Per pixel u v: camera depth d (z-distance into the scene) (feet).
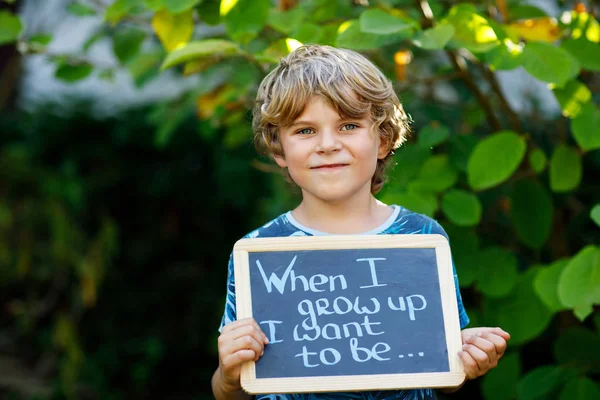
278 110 5.45
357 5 9.29
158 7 7.34
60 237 14.65
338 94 5.32
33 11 16.62
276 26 7.97
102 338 15.66
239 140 11.34
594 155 10.48
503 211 9.89
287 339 5.37
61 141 15.88
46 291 15.76
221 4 7.34
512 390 8.35
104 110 16.40
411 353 5.36
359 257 5.57
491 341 5.32
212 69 10.05
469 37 6.99
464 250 8.11
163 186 15.84
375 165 5.68
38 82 18.63
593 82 9.69
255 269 5.53
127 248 15.98
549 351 10.80
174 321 15.75
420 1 7.91
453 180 8.10
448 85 11.68
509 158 7.53
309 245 5.57
